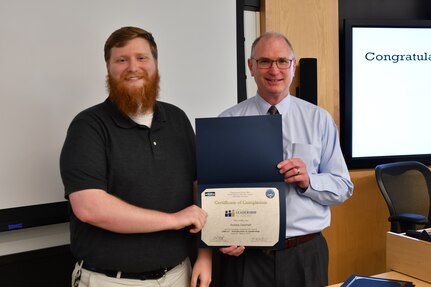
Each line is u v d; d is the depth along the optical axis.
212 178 1.37
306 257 1.54
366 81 2.82
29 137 1.64
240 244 1.36
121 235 1.27
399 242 1.38
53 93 1.68
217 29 2.15
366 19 2.78
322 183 1.53
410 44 2.85
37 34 1.63
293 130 1.64
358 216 2.79
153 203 1.31
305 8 2.58
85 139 1.25
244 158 1.36
